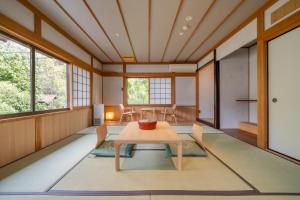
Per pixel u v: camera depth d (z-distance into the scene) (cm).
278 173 207
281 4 263
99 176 200
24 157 265
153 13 327
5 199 155
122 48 547
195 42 493
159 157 262
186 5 300
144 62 738
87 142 357
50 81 386
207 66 619
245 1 289
